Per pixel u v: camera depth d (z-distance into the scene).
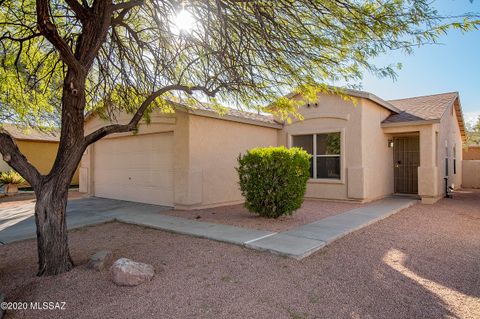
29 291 4.20
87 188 14.73
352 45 4.87
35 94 7.48
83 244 6.41
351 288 4.27
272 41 5.05
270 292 4.12
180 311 3.65
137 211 10.01
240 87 6.37
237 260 5.30
